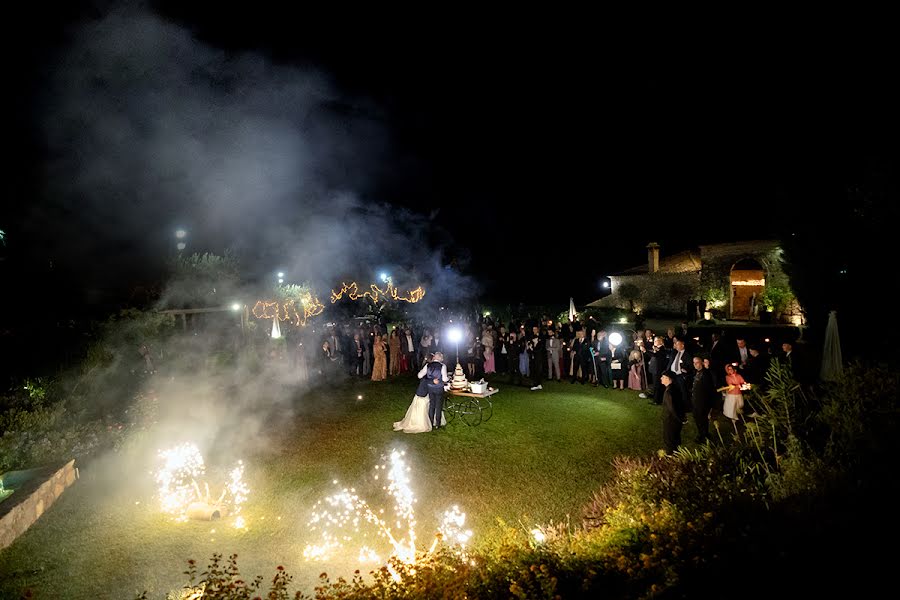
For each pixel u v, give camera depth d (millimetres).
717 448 7625
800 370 11148
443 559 4805
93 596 5473
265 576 5863
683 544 4223
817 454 6336
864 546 3791
